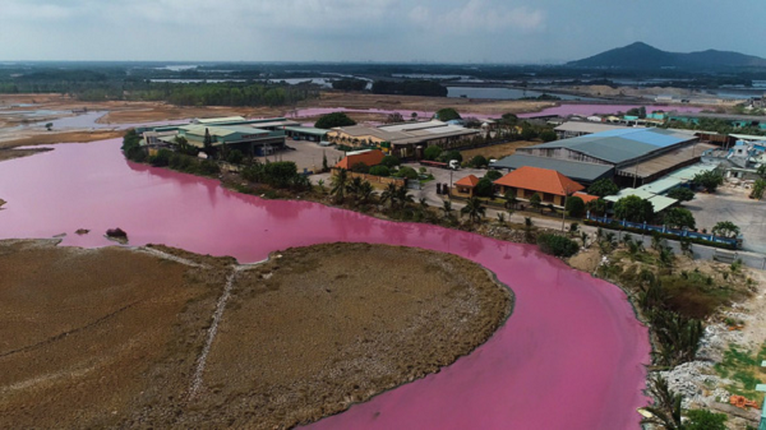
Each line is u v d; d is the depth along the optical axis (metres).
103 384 39.47
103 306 52.03
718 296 49.34
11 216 84.56
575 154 94.38
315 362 42.00
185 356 42.84
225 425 34.97
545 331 47.16
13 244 70.81
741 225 70.12
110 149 145.62
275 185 97.88
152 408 36.66
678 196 80.38
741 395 35.75
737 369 38.72
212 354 43.09
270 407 36.75
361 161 108.44
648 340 45.56
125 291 55.38
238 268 61.38
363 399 37.75
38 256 66.12
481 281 56.88
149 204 90.94
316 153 131.12
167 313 50.25
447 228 76.25
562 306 52.00
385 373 40.72
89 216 84.12
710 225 70.50
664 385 34.81
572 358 42.94
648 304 50.44
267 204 90.81
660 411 35.34
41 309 51.66
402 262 62.78
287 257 64.56
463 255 66.31
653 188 83.12
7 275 60.09
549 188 80.31
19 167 121.69
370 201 87.19
